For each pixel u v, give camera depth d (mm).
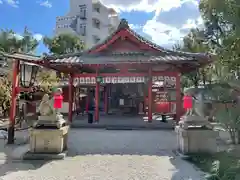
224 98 7461
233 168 4562
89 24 37125
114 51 13500
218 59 6324
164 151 7352
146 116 18406
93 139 9305
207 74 16406
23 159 6359
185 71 14180
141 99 21344
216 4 5277
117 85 22703
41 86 14047
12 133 8383
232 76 6309
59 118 6852
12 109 8523
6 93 12945
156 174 5172
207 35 15914
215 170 4883
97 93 13273
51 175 5090
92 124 12875
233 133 6707
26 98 13992
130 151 7355
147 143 8555
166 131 11430
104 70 16203
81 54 13375
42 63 10289
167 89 16125
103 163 6027
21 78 9023
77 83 13469
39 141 6625
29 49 25359
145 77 12781
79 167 5680
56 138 6617
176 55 12430
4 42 23094
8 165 5832
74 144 8344
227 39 5418
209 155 6391
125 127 12336
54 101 6738
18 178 4898
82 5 38031
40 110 6848
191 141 6609
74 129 12148
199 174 5121
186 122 6820
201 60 11070
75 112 18875
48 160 6297
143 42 13016
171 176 5035
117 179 4867
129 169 5531
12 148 7645
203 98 12523
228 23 5355
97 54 13336
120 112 21234
